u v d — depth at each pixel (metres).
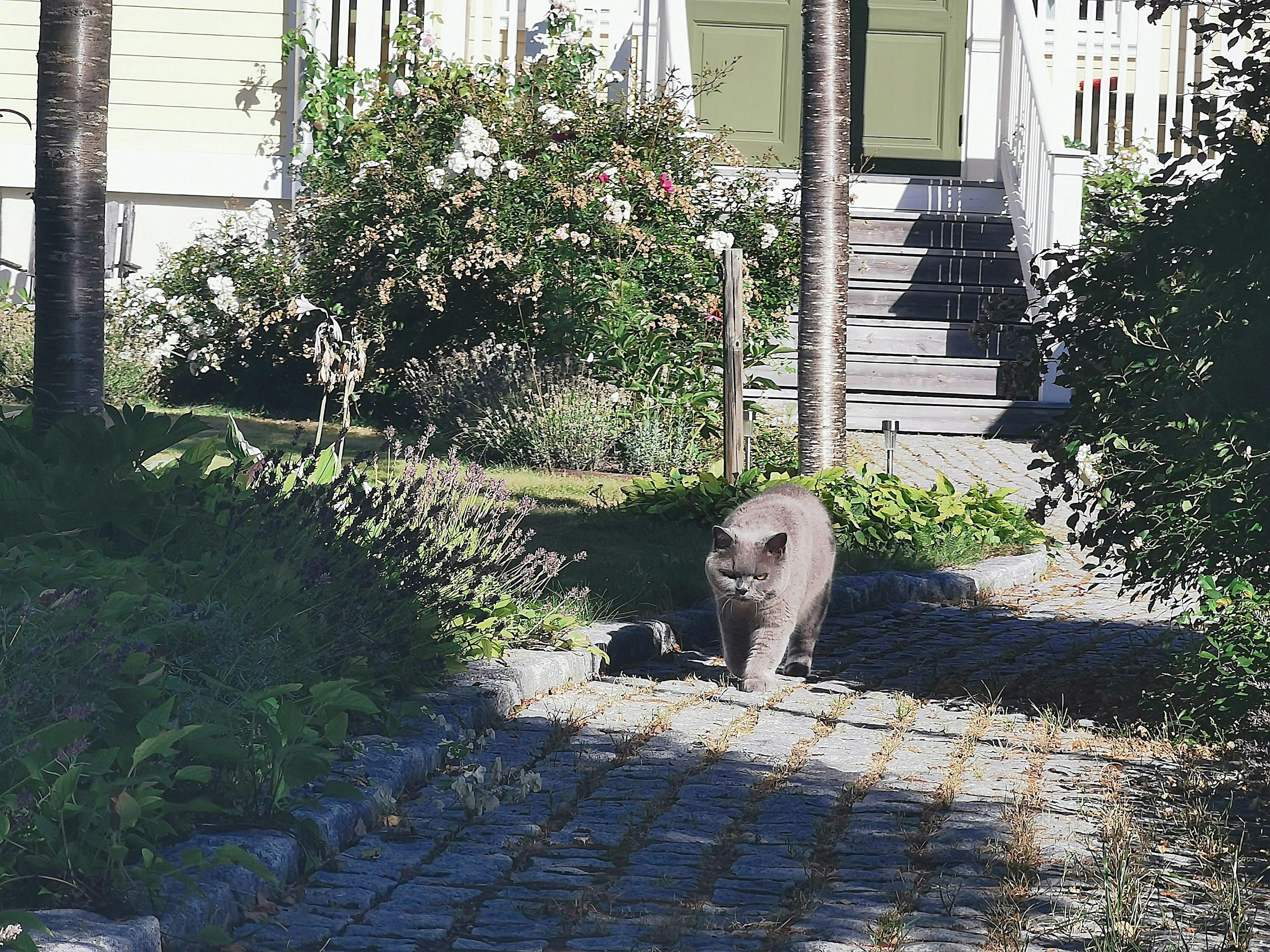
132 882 4.13
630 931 4.47
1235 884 4.89
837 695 7.96
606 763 6.38
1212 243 7.07
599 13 18.78
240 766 5.00
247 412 16.50
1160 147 18.75
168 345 16.78
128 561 5.82
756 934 4.46
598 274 15.66
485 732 6.70
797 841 5.38
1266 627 6.95
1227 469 6.55
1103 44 19.38
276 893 4.56
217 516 6.62
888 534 11.70
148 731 4.55
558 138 16.14
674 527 11.71
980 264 17.91
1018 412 16.53
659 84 17.64
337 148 17.62
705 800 5.87
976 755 6.71
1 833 3.86
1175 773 6.48
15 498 6.46
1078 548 12.95
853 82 19.55
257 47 18.44
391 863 4.98
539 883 4.88
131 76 18.52
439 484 8.20
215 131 18.52
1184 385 6.79
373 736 6.09
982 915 4.63
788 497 8.70
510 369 15.10
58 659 4.59
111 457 6.92
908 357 17.06
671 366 15.37
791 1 19.48
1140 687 7.92
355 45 18.17
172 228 18.61
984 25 18.98
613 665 8.40
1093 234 15.85
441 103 16.91
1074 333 7.56
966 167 19.14
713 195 16.80
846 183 11.69
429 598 7.20
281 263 17.09
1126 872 4.96
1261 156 6.88
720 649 9.16
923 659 8.93
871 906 4.71
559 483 13.49
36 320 7.34
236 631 5.52
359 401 16.03
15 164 18.38
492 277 15.78
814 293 11.78
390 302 15.85
